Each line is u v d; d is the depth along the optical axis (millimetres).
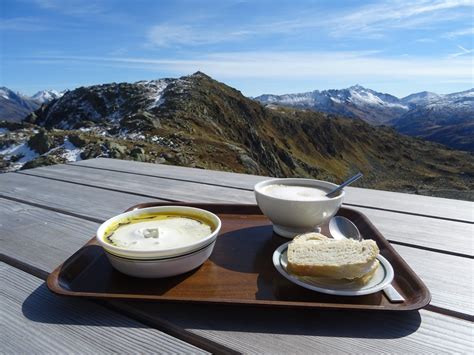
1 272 723
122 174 1736
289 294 627
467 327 541
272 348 495
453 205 1244
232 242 864
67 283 656
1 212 1120
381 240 832
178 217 808
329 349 491
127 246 654
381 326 541
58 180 1601
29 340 513
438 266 756
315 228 870
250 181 1601
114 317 568
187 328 540
